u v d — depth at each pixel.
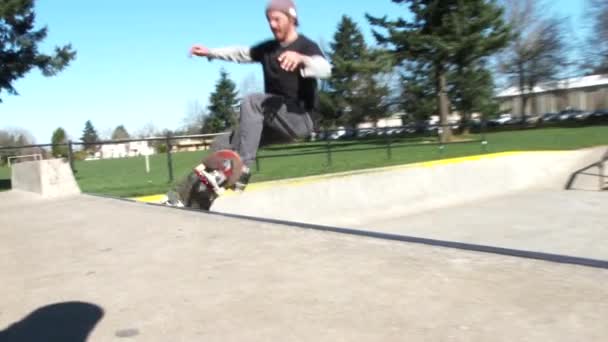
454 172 12.59
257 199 9.66
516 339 1.65
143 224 4.36
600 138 18.92
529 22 43.81
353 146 22.03
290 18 4.09
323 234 3.44
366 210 10.95
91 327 2.04
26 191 8.49
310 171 11.80
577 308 1.84
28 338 1.97
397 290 2.19
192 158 22.55
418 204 11.73
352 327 1.85
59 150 16.95
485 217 10.38
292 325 1.91
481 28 22.66
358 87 43.88
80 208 5.84
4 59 11.94
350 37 45.44
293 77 4.20
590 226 9.09
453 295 2.08
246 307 2.13
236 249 3.17
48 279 2.83
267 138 4.68
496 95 41.53
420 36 22.91
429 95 33.06
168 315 2.11
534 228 9.16
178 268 2.83
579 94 60.97
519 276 2.24
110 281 2.68
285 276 2.52
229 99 58.09
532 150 15.49
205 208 5.54
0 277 2.96
